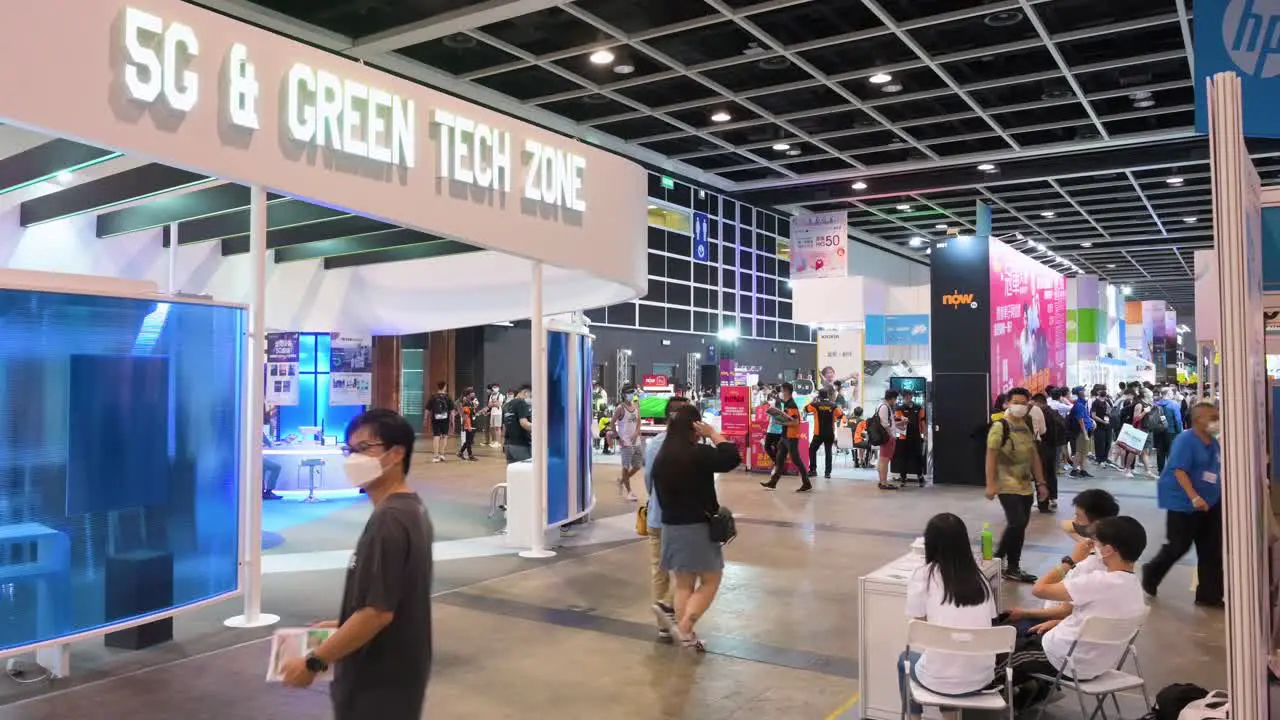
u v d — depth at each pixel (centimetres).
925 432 1584
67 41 466
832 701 469
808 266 2244
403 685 251
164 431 551
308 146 590
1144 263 3922
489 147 732
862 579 443
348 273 1312
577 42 1341
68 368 503
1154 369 3741
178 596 555
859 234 3152
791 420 1387
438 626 609
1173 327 4562
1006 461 762
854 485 1464
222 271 1160
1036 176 2094
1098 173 2067
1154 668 534
